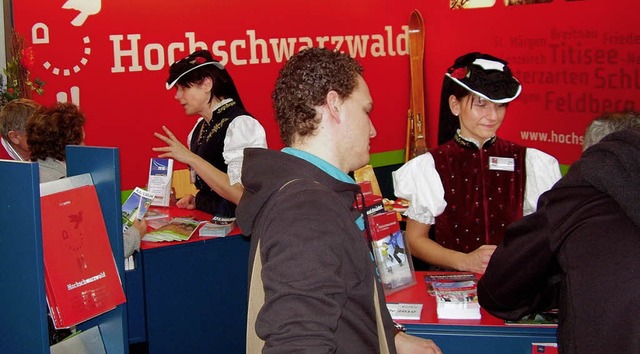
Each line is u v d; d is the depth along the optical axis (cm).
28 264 150
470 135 263
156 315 340
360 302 128
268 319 116
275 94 146
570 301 141
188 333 348
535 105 520
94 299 168
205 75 358
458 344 210
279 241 121
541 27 509
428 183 262
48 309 168
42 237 153
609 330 133
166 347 344
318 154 142
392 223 239
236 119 352
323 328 114
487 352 209
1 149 381
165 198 398
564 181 151
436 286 229
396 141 636
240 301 358
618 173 138
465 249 264
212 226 347
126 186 514
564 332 144
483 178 263
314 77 140
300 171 134
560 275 158
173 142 344
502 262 168
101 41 497
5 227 153
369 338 129
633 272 133
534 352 207
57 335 179
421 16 612
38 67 477
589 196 145
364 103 144
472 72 255
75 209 166
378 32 613
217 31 542
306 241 119
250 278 136
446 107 272
